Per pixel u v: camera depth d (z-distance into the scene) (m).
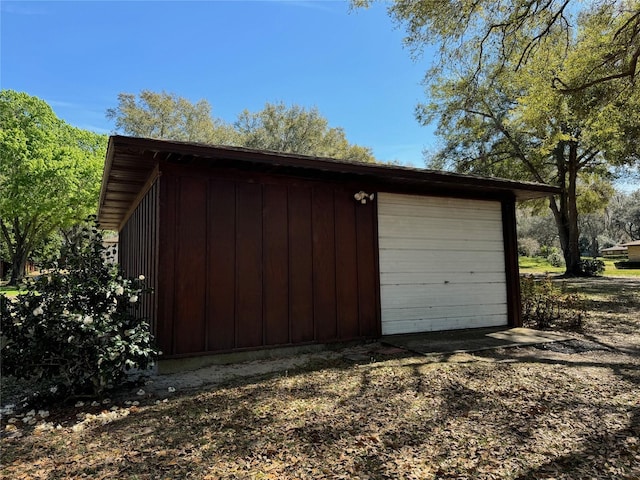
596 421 3.03
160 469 2.40
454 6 7.38
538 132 14.98
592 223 44.03
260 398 3.62
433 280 6.57
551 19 7.86
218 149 4.42
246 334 5.05
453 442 2.71
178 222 4.77
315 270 5.59
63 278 3.59
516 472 2.34
